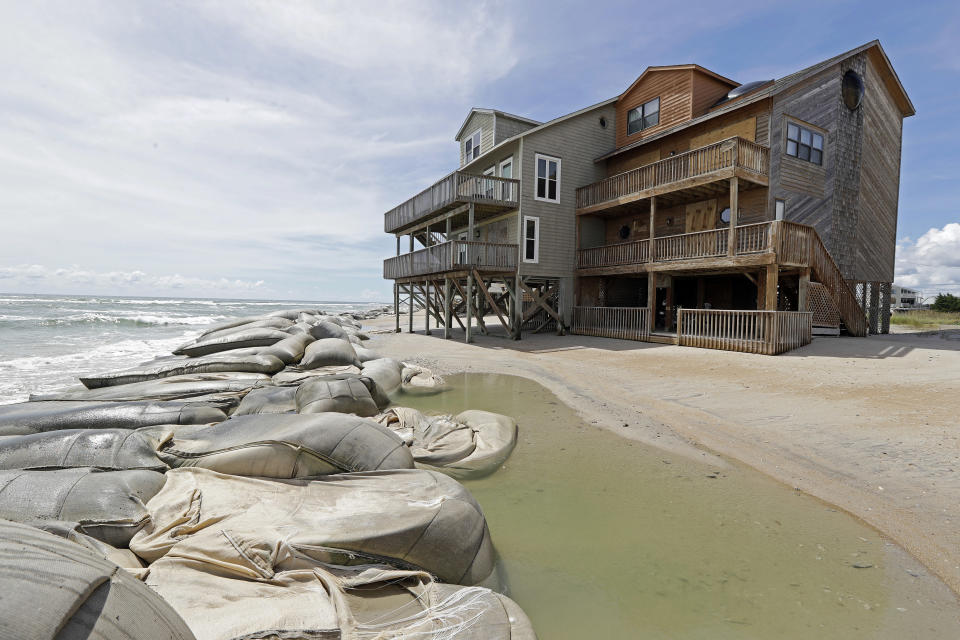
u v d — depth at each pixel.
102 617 1.26
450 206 17.69
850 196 16.77
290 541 2.68
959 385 7.71
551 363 12.29
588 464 5.39
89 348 16.25
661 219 17.70
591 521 4.05
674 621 2.78
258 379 7.71
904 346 12.12
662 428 6.71
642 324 16.06
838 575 3.26
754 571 3.31
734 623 2.77
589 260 18.64
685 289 19.23
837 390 7.93
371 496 3.35
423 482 3.54
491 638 2.29
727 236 13.45
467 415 6.90
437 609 2.48
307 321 15.44
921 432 5.71
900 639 2.62
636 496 4.55
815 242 13.59
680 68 17.55
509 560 3.44
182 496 3.17
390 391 8.92
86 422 4.85
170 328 27.00
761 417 6.87
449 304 19.48
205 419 5.23
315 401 6.02
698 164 14.28
